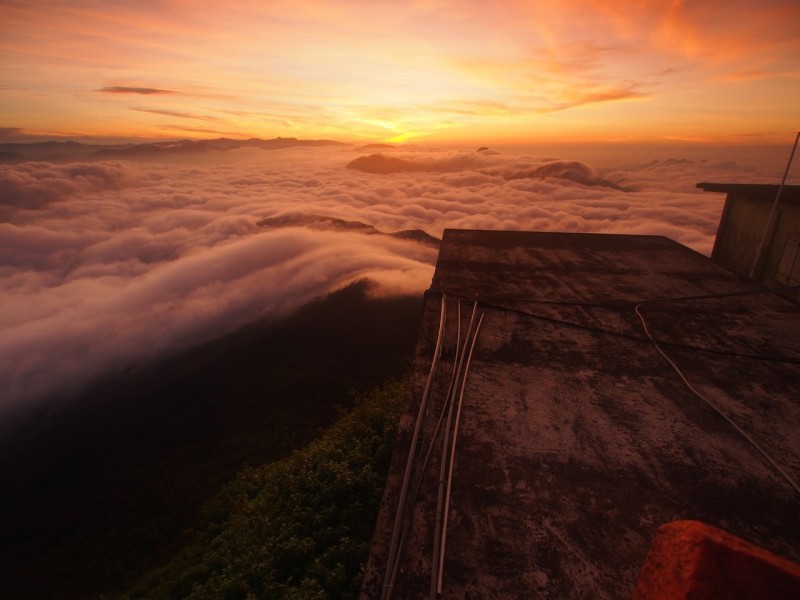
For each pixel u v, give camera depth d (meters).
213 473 37.47
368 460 8.37
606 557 2.19
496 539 2.28
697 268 6.61
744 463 2.81
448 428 3.10
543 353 4.12
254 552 6.54
